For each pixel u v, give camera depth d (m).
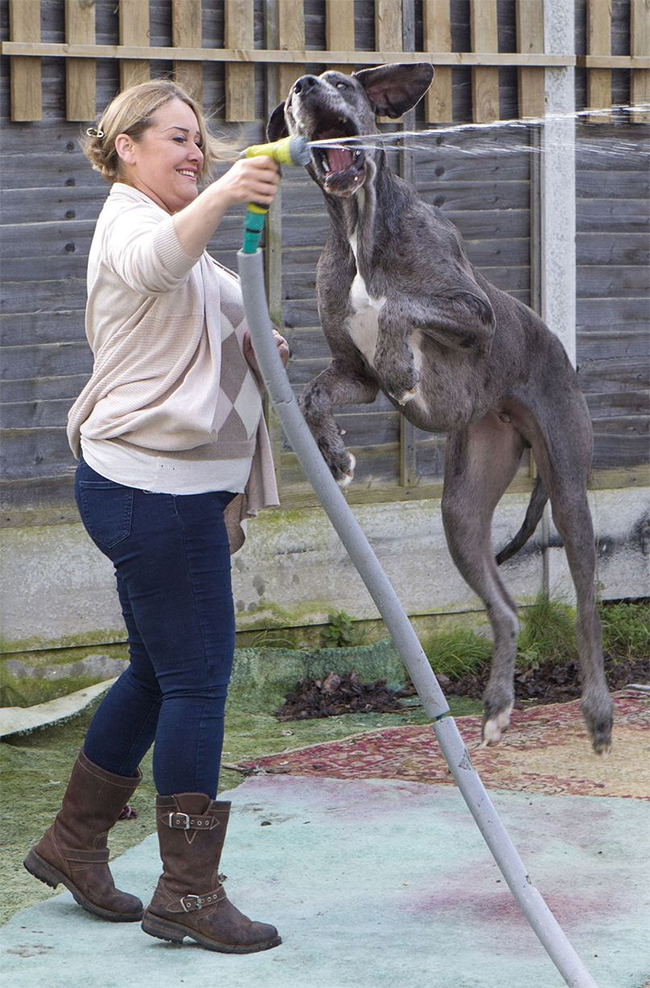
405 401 3.90
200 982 3.60
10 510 6.94
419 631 7.79
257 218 3.25
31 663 6.91
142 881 4.39
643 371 8.43
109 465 3.84
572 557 4.68
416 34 7.70
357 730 6.54
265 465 4.13
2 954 3.81
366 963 3.69
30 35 6.79
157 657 3.86
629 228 8.33
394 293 3.95
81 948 3.86
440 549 7.83
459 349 4.09
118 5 7.00
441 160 7.77
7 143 6.84
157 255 3.42
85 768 4.07
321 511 7.57
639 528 8.36
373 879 4.36
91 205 7.05
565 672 7.56
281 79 7.38
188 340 3.78
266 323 3.32
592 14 8.05
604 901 4.13
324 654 7.32
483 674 7.58
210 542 3.83
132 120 3.91
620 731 6.18
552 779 5.43
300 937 3.89
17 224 6.89
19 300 6.91
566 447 4.65
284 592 7.48
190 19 7.11
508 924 3.97
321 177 3.81
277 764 5.77
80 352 7.07
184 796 3.79
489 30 7.75
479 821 3.50
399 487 7.82
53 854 4.12
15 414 6.93
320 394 4.03
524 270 8.05
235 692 6.99
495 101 7.81
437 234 4.01
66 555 6.96
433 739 6.11
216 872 3.86
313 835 4.78
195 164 4.02
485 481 4.74
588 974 3.38
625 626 7.93
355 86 3.94
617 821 4.88
